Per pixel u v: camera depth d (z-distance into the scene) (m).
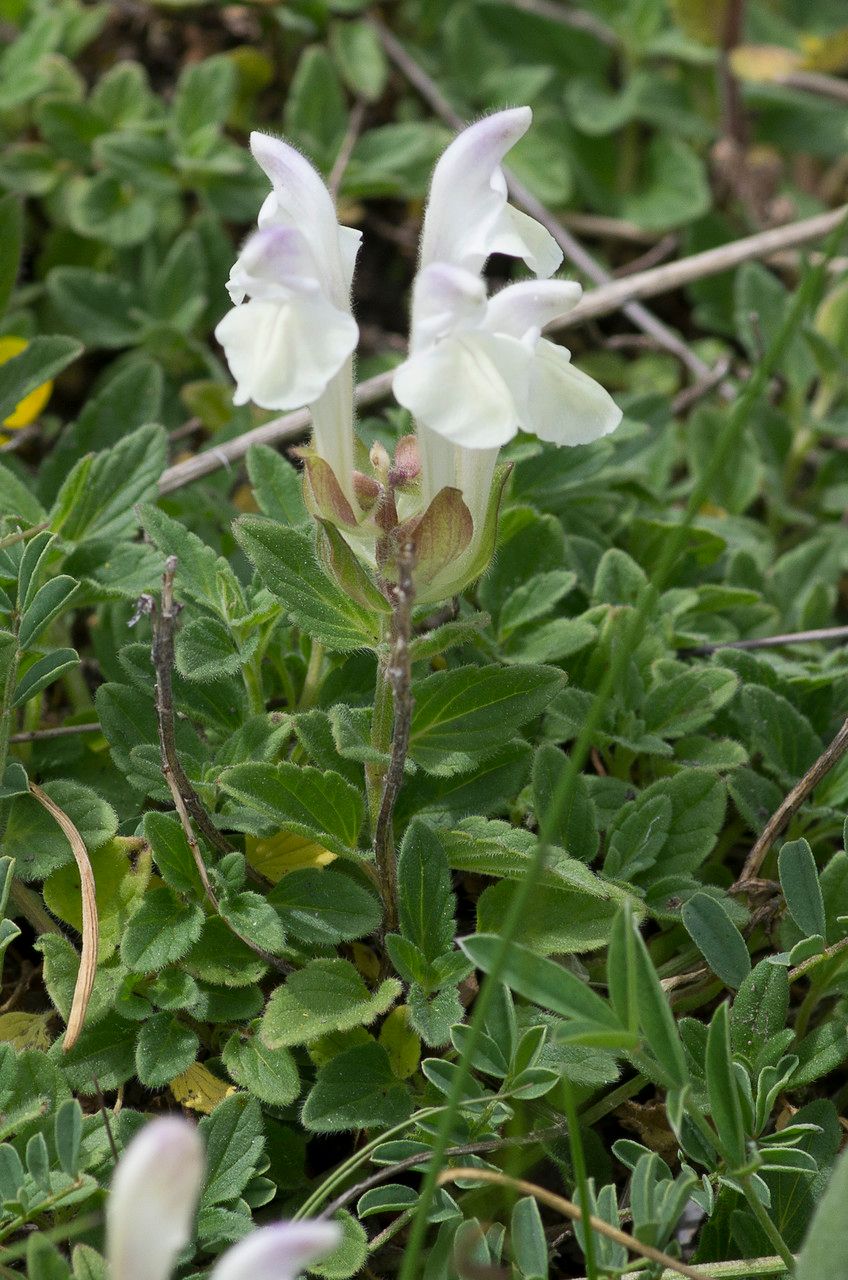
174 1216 0.30
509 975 0.32
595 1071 0.34
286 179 0.33
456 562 0.33
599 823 0.36
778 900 0.35
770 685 0.37
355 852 0.34
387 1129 0.34
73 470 0.36
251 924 0.34
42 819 0.35
